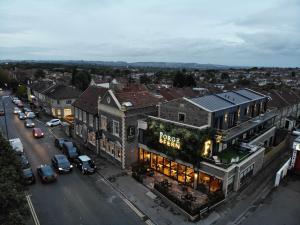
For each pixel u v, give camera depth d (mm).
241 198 22984
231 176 22875
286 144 37094
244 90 38500
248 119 31438
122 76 162125
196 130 23031
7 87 109062
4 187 13742
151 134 27312
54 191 23734
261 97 36125
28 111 59844
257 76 190625
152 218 19781
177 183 25453
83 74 95250
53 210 20625
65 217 19719
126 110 27906
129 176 27172
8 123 50688
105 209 20938
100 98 31969
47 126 48844
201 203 21469
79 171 28359
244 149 27047
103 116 31609
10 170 16297
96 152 34469
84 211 20578
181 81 98312
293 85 111500
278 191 24516
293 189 25000
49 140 39781
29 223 18875
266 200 22828
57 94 57281
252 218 20125
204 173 23531
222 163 22812
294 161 28047
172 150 25141
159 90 56312
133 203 21875
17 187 16641
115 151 30250
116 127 29562
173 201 21422
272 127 36656
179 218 19844
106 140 31766
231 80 158750
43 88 68625
